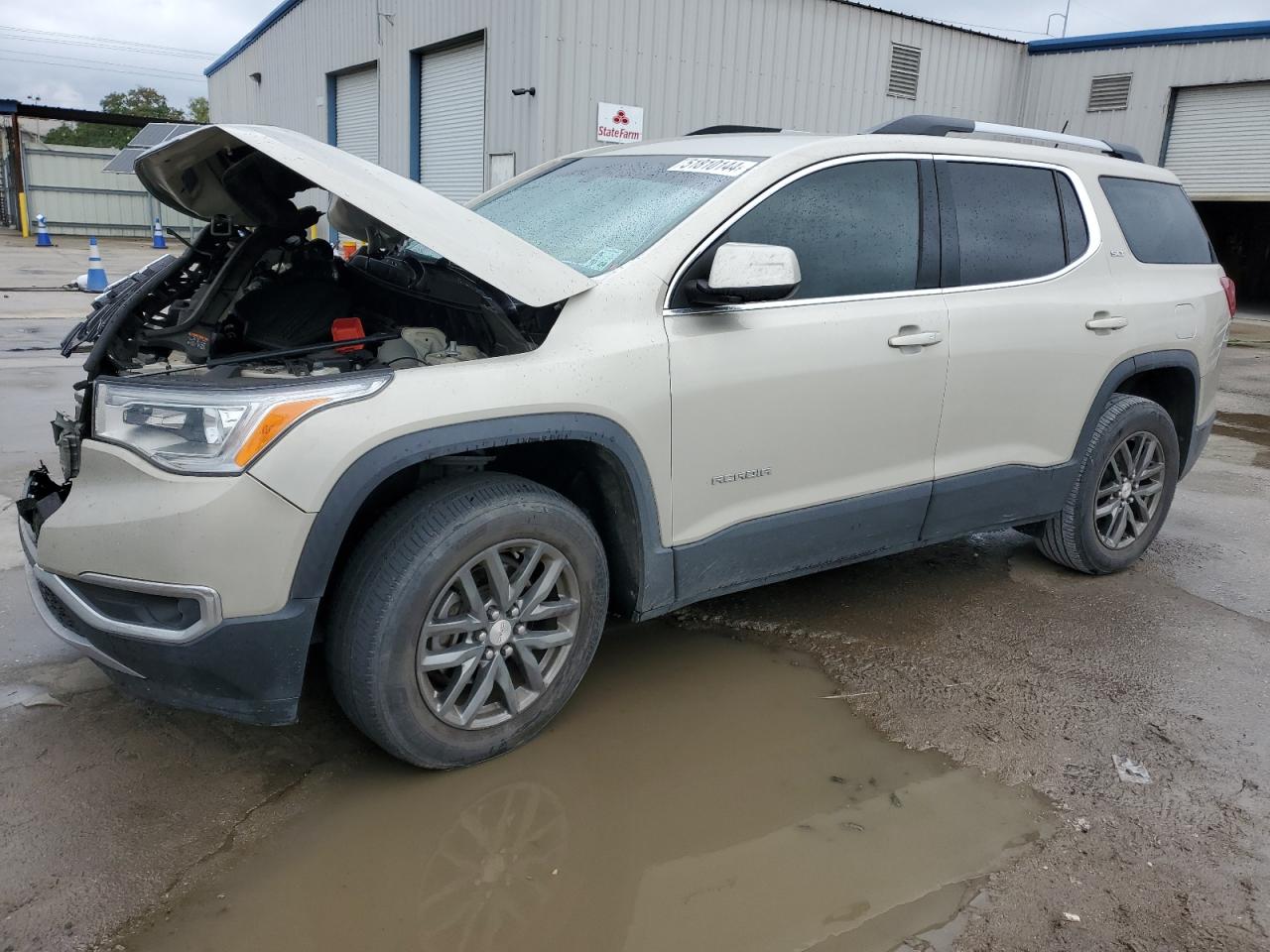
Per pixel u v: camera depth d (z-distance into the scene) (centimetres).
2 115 2945
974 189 375
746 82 1495
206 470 231
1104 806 277
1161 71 1752
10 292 1509
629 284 287
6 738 284
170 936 214
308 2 2048
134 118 3130
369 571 251
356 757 284
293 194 317
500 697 283
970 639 381
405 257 341
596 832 257
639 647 363
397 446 242
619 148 400
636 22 1366
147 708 304
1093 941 225
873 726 316
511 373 260
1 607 365
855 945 221
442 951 214
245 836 247
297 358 286
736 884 240
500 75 1397
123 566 235
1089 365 405
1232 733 318
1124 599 429
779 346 311
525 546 273
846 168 338
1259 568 473
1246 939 227
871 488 347
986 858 254
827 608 405
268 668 241
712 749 298
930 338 347
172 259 339
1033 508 410
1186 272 458
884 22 1620
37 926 214
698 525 306
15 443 580
